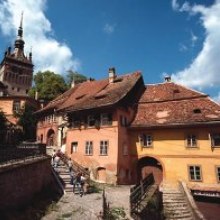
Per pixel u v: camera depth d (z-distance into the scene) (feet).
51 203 57.77
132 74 114.93
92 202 59.88
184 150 85.56
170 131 89.35
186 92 99.86
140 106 102.94
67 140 100.99
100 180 86.38
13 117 149.79
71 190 68.03
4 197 45.91
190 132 85.92
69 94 133.08
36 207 53.57
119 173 84.12
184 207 68.03
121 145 88.22
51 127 125.90
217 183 78.28
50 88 186.70
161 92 106.93
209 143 82.12
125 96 94.38
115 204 59.06
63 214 52.13
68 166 84.43
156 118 93.15
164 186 83.10
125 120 94.27
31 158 62.28
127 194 69.10
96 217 50.90
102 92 106.93
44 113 135.64
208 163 81.00
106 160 86.22
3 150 53.36
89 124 95.40
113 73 117.39
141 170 93.50
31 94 197.26
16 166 50.24
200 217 58.08
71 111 99.09
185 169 83.97
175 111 92.63
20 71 259.19
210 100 91.04
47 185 66.59
